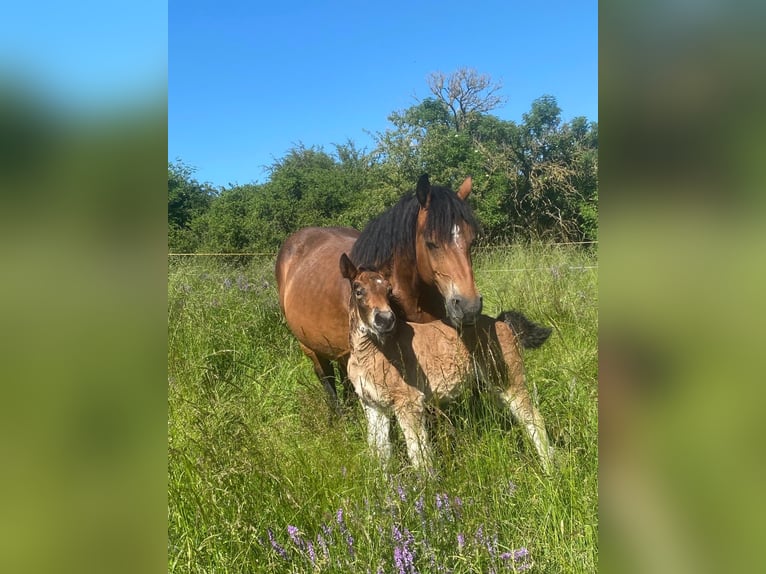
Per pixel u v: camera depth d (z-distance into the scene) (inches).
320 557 84.7
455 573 82.3
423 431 125.7
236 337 209.8
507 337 136.8
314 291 163.5
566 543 86.4
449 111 906.1
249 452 108.1
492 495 97.7
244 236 756.0
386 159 801.6
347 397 172.1
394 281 140.7
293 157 1185.4
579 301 206.1
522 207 561.3
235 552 90.7
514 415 135.2
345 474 104.7
